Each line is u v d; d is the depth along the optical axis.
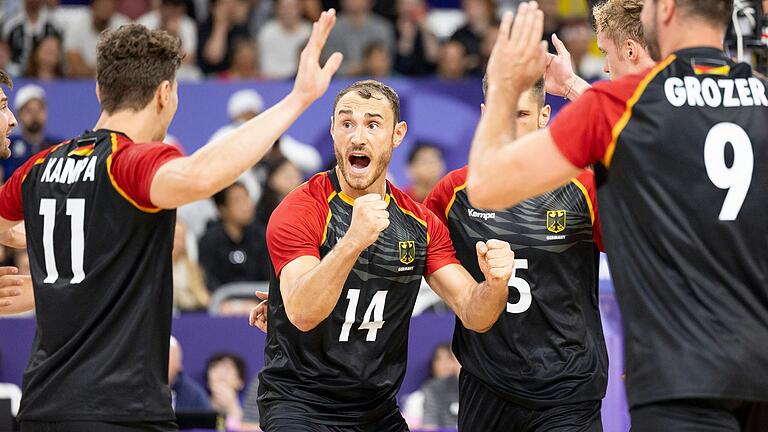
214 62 21.16
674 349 5.90
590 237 8.62
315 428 8.09
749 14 9.11
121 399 6.63
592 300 8.71
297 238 8.02
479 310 7.91
